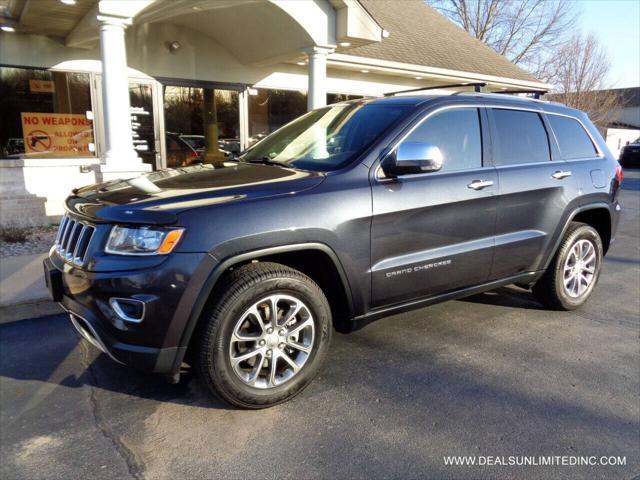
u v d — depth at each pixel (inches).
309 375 121.6
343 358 144.8
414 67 501.7
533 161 164.7
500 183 151.2
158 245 102.9
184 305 103.9
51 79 343.0
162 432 109.4
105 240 106.8
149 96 382.6
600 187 182.2
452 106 147.3
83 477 95.3
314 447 104.3
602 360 145.9
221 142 425.4
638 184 719.7
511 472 97.7
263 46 383.2
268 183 119.6
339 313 132.0
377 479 95.2
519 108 165.9
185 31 389.4
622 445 106.7
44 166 338.3
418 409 118.9
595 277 189.0
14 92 331.0
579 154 182.4
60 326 168.4
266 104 448.1
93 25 273.4
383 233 127.9
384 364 141.2
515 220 156.9
